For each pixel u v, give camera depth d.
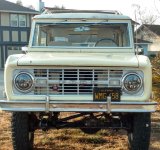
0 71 37.59
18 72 5.50
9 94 5.50
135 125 5.79
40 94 5.51
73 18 6.97
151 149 6.75
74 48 6.73
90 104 5.41
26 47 6.80
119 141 7.29
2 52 43.53
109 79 5.48
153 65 11.12
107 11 7.73
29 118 6.00
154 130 8.18
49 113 5.88
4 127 8.36
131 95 5.48
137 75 5.47
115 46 6.86
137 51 6.70
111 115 5.98
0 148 6.70
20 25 44.31
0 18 43.22
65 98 5.47
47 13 7.43
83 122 5.96
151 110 5.37
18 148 5.92
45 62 5.45
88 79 5.49
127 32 6.91
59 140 7.35
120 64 5.43
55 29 6.96
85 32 6.95
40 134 7.73
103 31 6.96
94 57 5.84
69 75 5.49
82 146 6.95
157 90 10.42
